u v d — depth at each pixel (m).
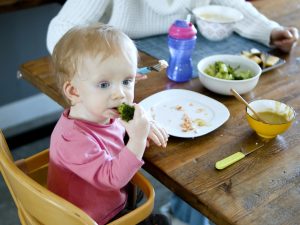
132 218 0.88
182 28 1.17
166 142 0.96
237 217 0.76
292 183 0.85
